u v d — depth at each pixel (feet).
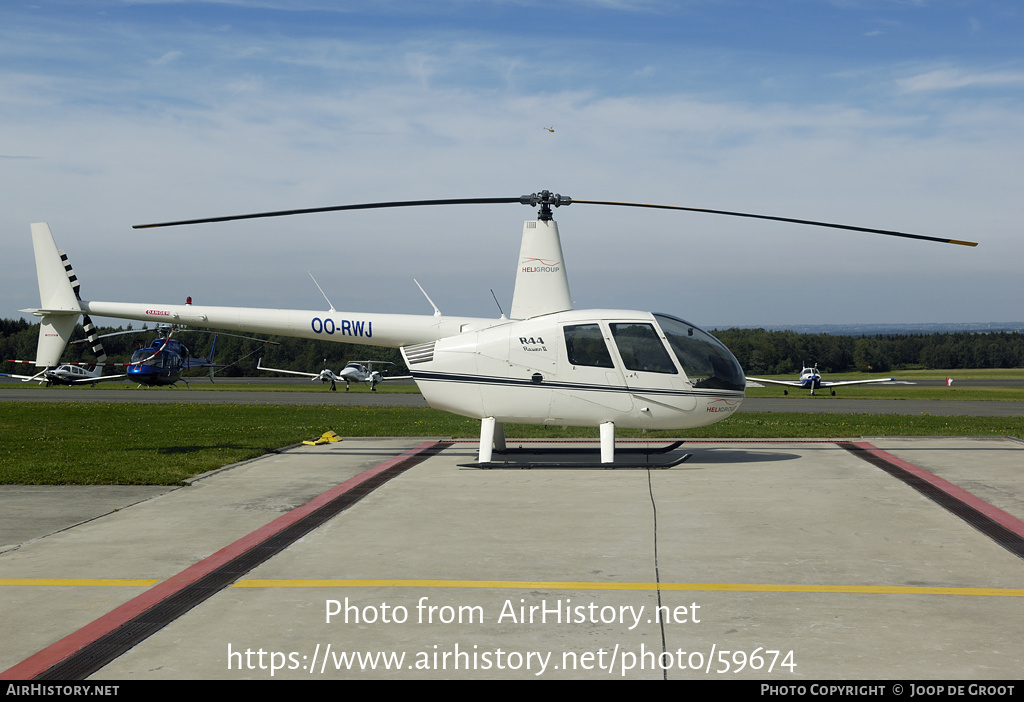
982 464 37.40
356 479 34.37
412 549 22.18
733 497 29.60
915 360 495.82
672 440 48.37
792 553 21.48
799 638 15.06
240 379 325.62
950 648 14.49
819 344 425.69
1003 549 21.83
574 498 29.66
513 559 21.03
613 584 18.67
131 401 120.47
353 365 187.93
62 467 37.35
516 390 36.73
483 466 36.96
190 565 20.63
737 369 37.29
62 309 44.68
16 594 18.13
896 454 41.14
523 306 37.63
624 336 36.60
